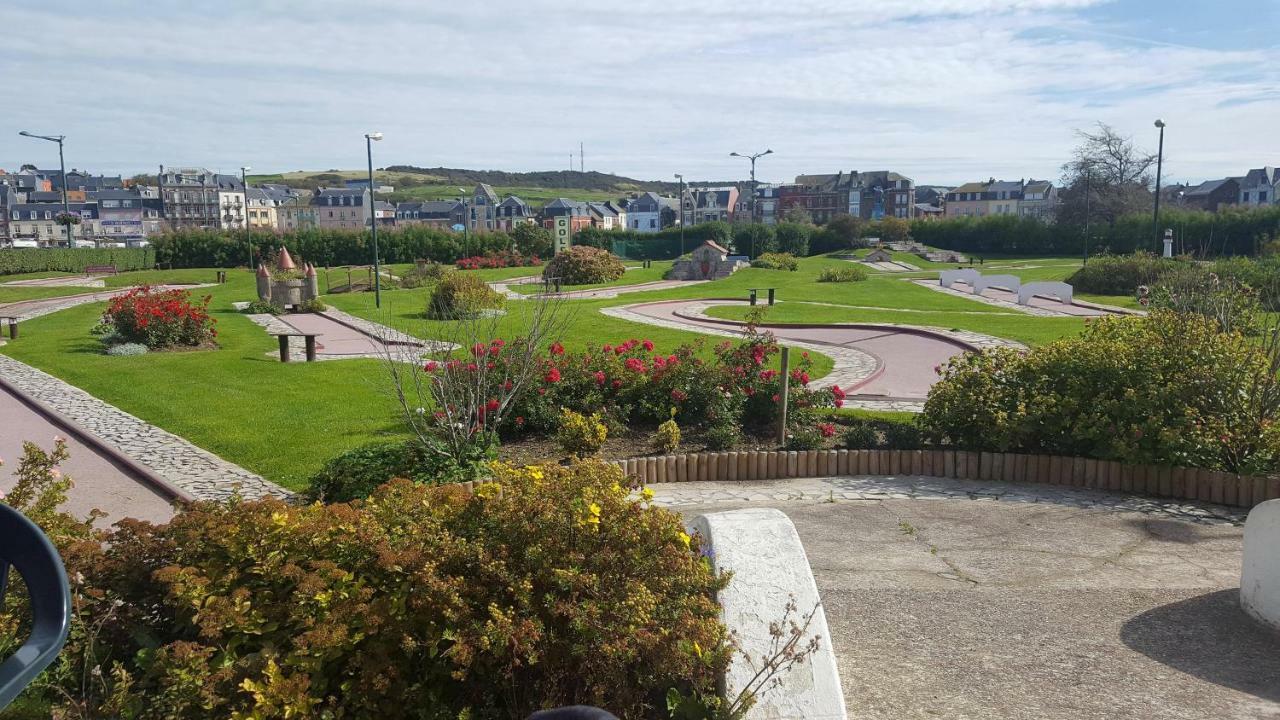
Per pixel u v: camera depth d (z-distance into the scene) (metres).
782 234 81.06
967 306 32.97
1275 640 5.59
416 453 9.45
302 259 70.38
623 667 4.08
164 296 23.92
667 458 10.17
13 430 13.16
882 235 82.69
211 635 3.88
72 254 62.50
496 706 4.20
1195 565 7.11
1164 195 97.69
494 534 4.52
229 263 69.06
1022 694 4.89
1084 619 5.96
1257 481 8.88
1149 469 9.47
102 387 16.44
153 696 3.84
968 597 6.39
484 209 143.50
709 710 4.06
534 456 10.43
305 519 4.87
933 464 10.34
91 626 4.11
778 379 11.88
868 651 5.46
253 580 4.42
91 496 9.77
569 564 4.28
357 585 4.23
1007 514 8.71
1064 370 10.60
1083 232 73.50
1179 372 10.12
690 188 152.00
